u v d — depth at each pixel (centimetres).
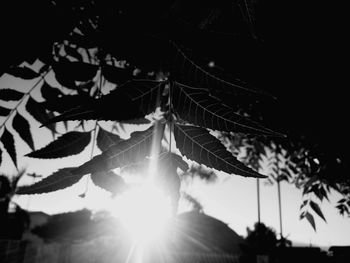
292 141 102
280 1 31
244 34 26
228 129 19
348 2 31
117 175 25
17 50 21
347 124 36
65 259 761
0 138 33
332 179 72
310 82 32
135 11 23
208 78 20
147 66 22
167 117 20
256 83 29
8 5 21
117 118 18
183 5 24
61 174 24
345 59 32
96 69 29
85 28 23
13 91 36
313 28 31
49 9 22
